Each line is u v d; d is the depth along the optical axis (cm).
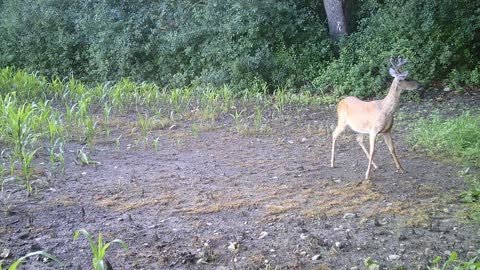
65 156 1009
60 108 1450
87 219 741
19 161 952
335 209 771
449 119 1198
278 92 1527
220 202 798
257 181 887
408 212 757
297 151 1059
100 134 1170
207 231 709
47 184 863
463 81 1600
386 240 680
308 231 707
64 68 2011
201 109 1414
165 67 1861
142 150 1063
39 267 621
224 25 1766
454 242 671
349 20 1917
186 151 1061
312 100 1545
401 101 1505
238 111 1416
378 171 927
